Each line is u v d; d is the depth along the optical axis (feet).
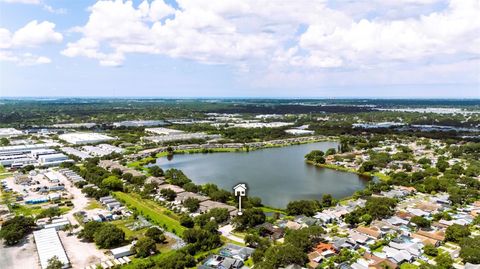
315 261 402.52
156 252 432.66
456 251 432.25
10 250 440.86
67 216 554.05
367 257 415.23
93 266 396.37
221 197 621.72
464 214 556.92
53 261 383.04
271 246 432.66
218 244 453.58
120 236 451.53
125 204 608.60
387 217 540.52
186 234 453.17
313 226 466.70
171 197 637.30
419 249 433.07
